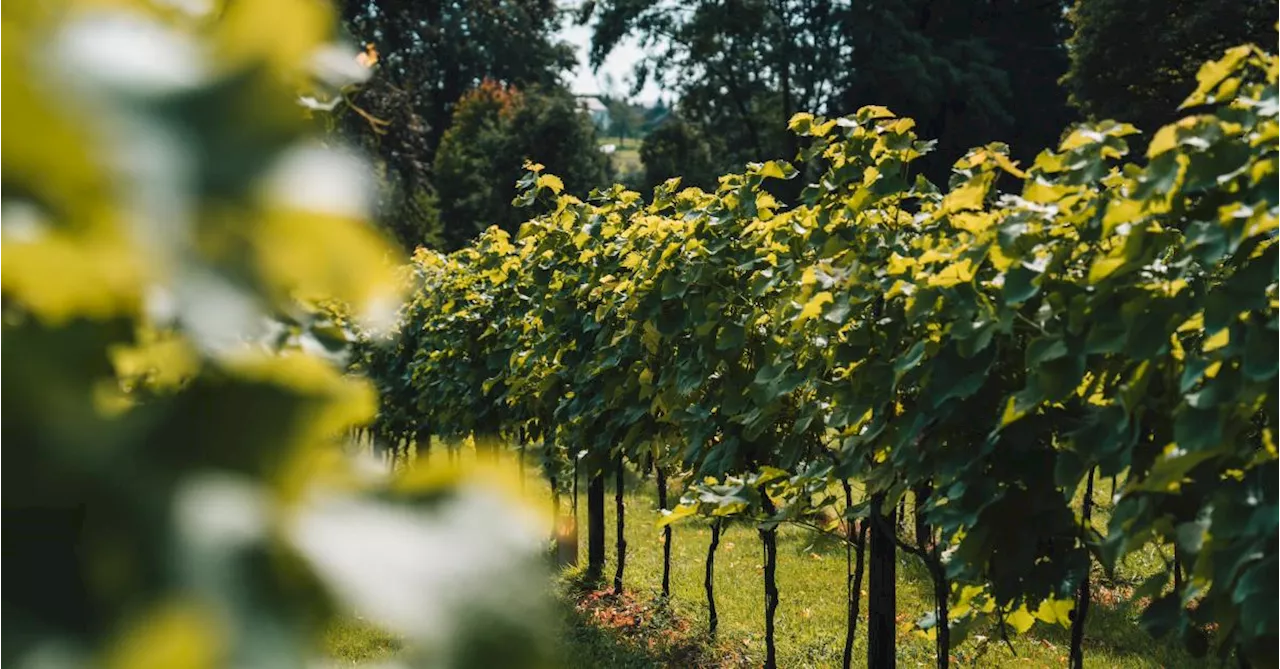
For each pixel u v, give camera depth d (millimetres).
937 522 3199
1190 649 2508
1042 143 35281
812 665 6305
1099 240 2914
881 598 4508
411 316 11648
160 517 336
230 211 326
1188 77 26062
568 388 7523
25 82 299
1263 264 2338
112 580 324
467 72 44625
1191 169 2412
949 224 3836
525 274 8539
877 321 3814
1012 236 2930
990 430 3211
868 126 4441
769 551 5582
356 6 25438
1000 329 2975
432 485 390
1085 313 2672
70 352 348
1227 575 2219
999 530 3139
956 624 3541
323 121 1201
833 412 3891
